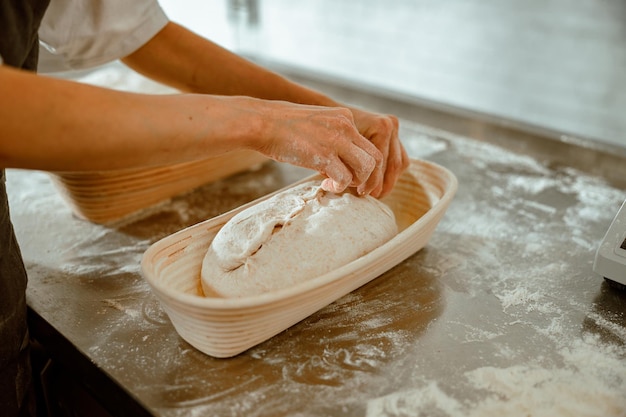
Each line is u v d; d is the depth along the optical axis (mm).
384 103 1331
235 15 1681
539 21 1206
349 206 697
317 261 635
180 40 833
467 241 832
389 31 1438
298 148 625
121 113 506
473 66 1344
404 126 1270
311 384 575
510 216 905
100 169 524
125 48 808
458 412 540
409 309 684
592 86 1189
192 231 665
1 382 657
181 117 542
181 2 1857
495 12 1257
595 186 1010
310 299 596
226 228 661
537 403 550
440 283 733
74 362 645
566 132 1135
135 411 566
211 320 550
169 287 575
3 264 637
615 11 1099
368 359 607
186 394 563
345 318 668
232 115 583
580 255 798
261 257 622
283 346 625
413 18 1384
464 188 998
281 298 557
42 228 887
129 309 695
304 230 653
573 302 698
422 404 549
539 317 671
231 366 599
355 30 1500
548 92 1257
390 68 1484
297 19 1601
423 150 1151
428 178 814
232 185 1010
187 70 837
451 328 653
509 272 758
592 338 637
